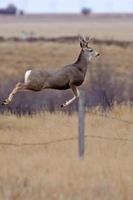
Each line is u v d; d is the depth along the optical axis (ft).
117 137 178.50
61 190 112.16
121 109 226.58
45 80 208.33
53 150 158.81
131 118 213.05
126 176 120.88
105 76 353.10
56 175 123.34
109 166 131.85
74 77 210.38
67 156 147.43
